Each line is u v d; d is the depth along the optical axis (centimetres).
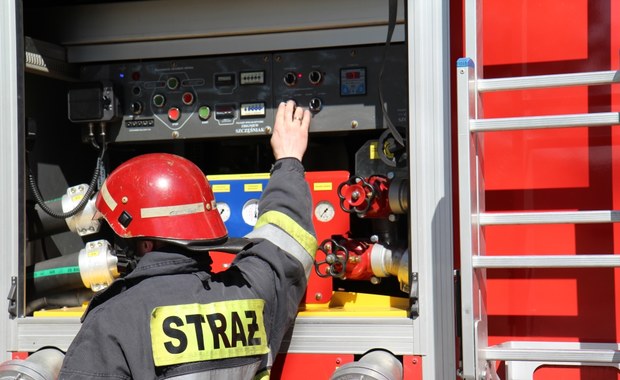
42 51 281
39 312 253
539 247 219
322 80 268
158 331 194
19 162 251
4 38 254
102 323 194
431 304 216
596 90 220
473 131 201
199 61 281
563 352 199
